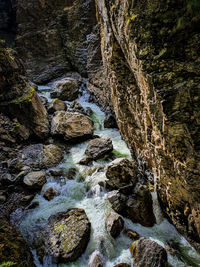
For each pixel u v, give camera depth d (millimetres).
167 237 3787
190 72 2227
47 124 7605
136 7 2518
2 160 5727
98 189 4863
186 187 2881
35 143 7074
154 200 4430
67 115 7793
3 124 6543
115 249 3623
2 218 3789
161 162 3428
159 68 2467
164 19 2260
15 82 7250
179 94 2311
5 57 7023
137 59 2820
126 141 6547
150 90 2814
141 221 4016
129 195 4359
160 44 2400
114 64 4715
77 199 4934
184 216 3457
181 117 2369
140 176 5328
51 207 4648
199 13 1961
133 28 2611
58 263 3377
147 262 3164
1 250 2932
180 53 2271
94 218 4199
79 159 6336
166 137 2725
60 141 7453
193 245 3430
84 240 3631
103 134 8211
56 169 5816
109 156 6344
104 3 4230
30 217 4367
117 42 4285
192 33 2115
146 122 3793
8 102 6777
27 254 3289
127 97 4832
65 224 3949
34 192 5066
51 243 3609
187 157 2518
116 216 3969
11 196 4793
